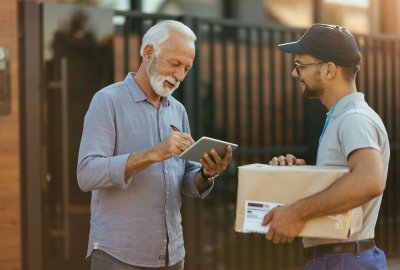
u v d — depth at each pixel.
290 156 2.97
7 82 4.49
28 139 4.55
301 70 2.77
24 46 4.55
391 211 6.74
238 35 5.70
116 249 2.99
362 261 2.65
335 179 2.49
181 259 3.22
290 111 6.43
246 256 5.98
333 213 2.45
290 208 2.50
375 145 2.48
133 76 3.20
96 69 4.82
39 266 4.61
